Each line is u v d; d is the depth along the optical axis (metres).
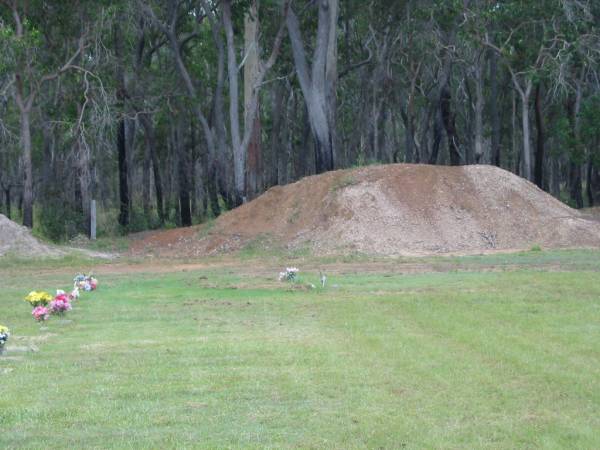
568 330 14.30
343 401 9.88
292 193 36.78
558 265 26.33
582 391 10.12
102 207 65.62
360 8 52.44
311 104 42.16
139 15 47.19
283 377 11.10
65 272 28.38
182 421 9.18
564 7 44.62
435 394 10.10
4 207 69.44
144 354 12.80
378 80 57.91
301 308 17.67
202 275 26.06
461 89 62.69
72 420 9.26
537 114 52.94
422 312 16.52
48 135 48.97
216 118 48.50
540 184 53.28
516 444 8.27
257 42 43.44
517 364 11.56
